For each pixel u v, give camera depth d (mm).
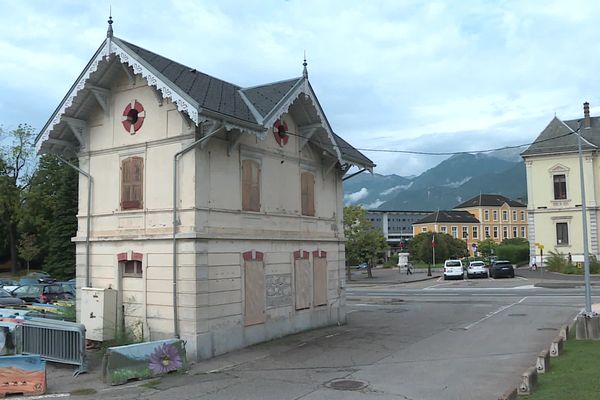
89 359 14570
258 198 17266
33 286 28625
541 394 9461
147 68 14891
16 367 11406
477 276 51000
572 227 54312
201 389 11547
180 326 14773
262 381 12180
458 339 17078
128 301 16078
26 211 54250
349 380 12031
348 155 20594
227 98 16234
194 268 14641
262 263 17188
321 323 19984
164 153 15641
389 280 53500
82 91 16672
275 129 18266
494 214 129375
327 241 20672
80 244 17344
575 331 17484
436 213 128125
